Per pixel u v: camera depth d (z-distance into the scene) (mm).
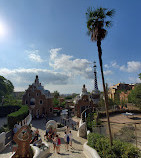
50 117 37750
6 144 13875
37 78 40250
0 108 37031
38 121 31531
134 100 32688
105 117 23438
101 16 9539
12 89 55125
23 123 19938
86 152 11117
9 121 17391
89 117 21672
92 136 11672
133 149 8406
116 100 41438
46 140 16188
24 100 38500
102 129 13273
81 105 38156
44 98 38938
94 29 9727
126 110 27953
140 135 12930
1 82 46719
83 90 39469
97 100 38438
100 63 9969
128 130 13656
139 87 32281
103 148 9672
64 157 10938
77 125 27000
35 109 37562
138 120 20828
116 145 9141
